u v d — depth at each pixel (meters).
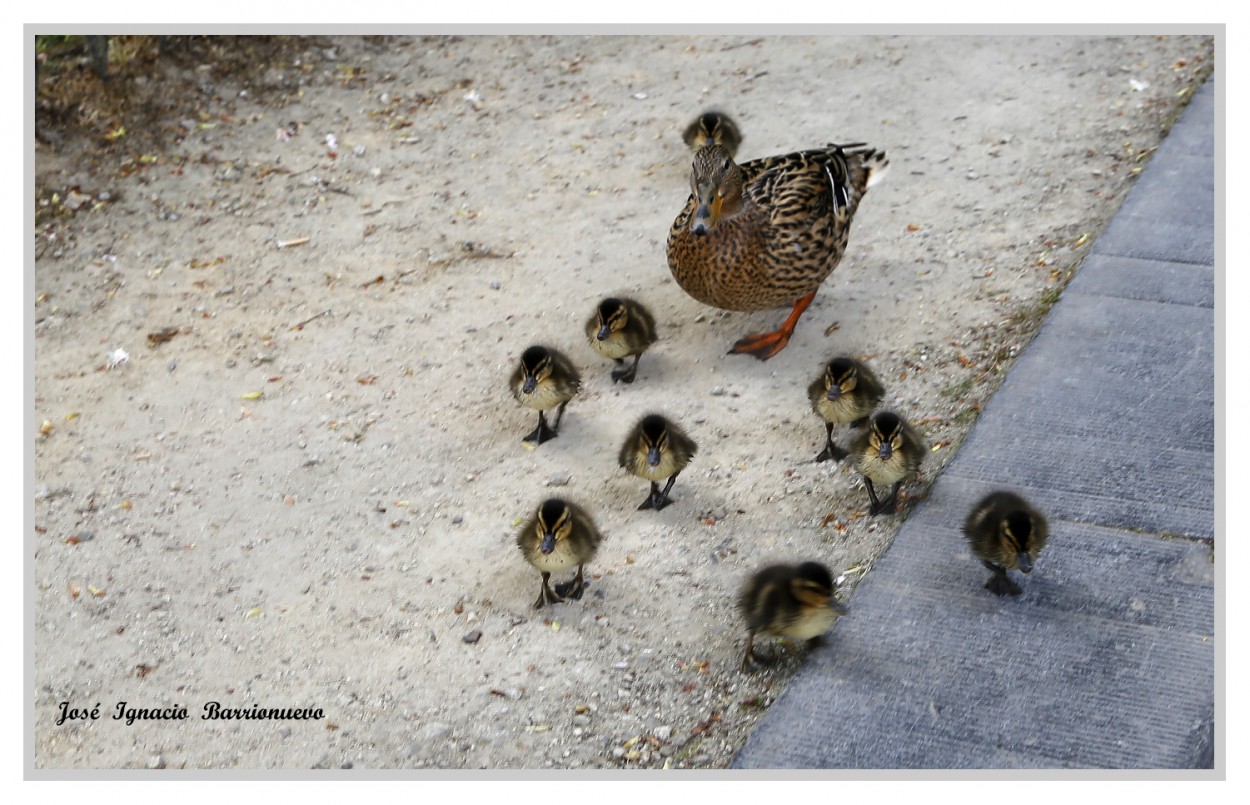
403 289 4.30
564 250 4.37
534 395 3.90
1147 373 3.91
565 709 3.55
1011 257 4.20
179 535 3.84
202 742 3.54
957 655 3.54
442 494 3.88
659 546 3.75
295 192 4.56
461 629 3.66
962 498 3.75
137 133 4.68
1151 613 3.57
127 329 4.24
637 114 4.74
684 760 3.48
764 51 4.94
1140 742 3.43
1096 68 4.70
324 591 3.73
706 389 4.03
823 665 3.54
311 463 3.95
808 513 3.79
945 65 4.79
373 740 3.53
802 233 3.99
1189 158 4.35
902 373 3.99
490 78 4.91
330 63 4.95
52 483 3.93
